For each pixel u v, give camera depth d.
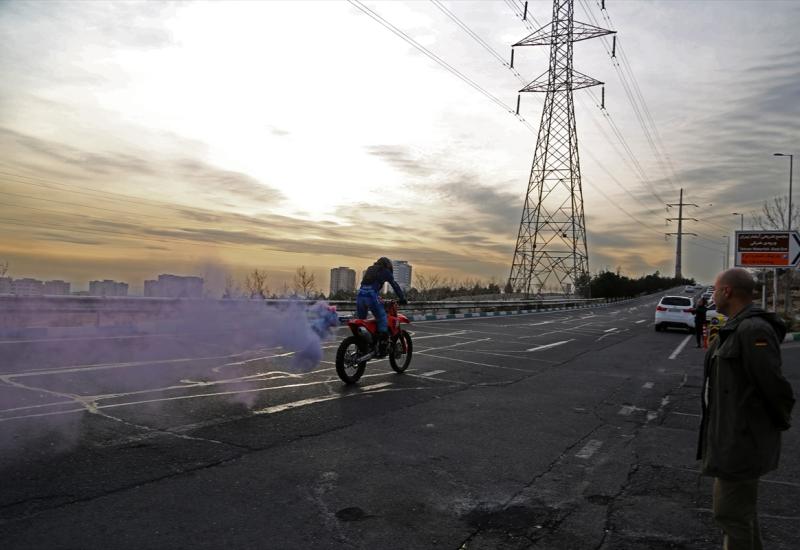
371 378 10.23
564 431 7.12
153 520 4.05
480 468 5.55
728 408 3.25
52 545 3.61
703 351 17.77
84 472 4.87
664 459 6.05
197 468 5.12
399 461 5.65
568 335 22.17
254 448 5.79
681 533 4.21
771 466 3.20
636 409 8.62
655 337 23.12
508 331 22.52
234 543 3.78
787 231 23.16
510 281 53.72
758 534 3.35
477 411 8.02
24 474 4.74
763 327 3.17
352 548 3.79
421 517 4.35
